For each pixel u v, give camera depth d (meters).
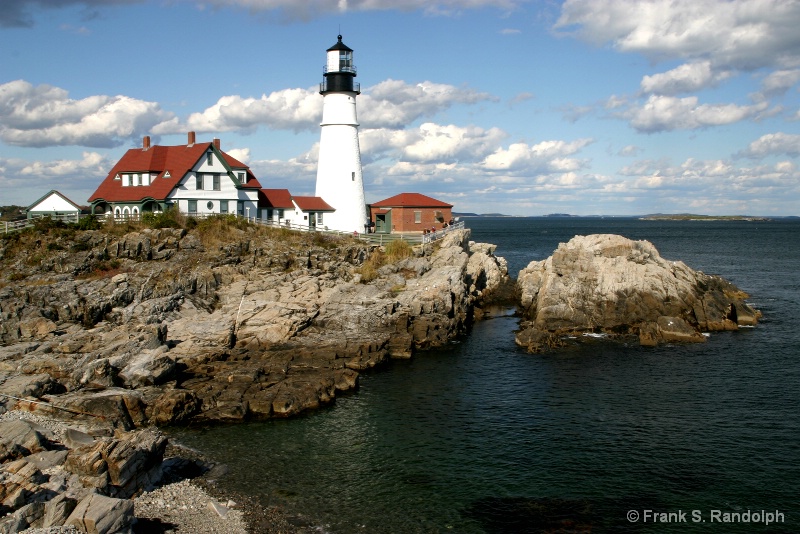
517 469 28.92
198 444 31.00
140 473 25.56
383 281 54.47
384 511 25.34
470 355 47.25
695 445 31.23
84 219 56.06
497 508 25.70
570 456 30.20
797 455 30.03
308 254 57.06
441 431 33.06
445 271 56.41
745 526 24.50
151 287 50.19
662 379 41.03
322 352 43.31
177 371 38.94
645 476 28.25
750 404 36.44
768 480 27.84
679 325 50.91
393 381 41.00
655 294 54.41
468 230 74.75
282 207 69.00
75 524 20.58
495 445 31.41
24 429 26.67
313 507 25.48
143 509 24.23
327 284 53.00
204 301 50.41
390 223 75.81
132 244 53.59
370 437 32.25
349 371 40.41
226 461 29.25
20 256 51.88
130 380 36.00
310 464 29.17
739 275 91.56
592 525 24.64
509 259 120.12
